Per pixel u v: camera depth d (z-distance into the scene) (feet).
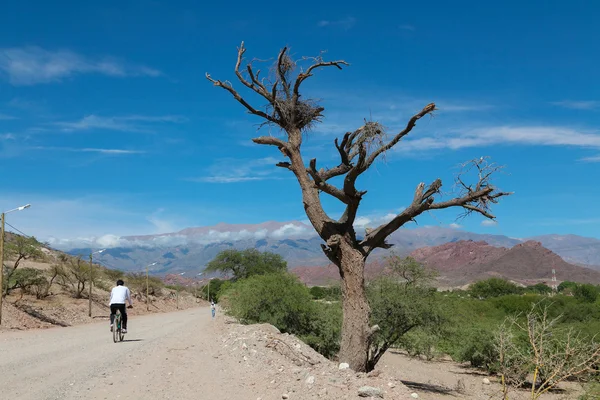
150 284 272.92
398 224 44.11
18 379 32.68
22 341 60.90
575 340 28.19
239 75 47.26
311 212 45.60
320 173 45.37
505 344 29.71
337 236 44.29
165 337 65.16
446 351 112.57
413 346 90.12
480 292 334.24
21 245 137.69
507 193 42.52
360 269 44.42
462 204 42.91
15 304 116.98
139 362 40.34
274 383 29.68
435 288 73.05
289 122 47.47
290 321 85.35
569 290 323.98
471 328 90.74
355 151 45.42
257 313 84.23
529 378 64.34
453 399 63.36
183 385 30.86
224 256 210.79
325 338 80.94
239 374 33.58
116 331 58.23
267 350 44.55
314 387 27.71
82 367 37.81
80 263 187.01
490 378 86.69
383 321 69.46
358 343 43.57
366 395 25.50
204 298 407.64
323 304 86.17
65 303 144.77
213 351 46.73
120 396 27.86
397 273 72.33
